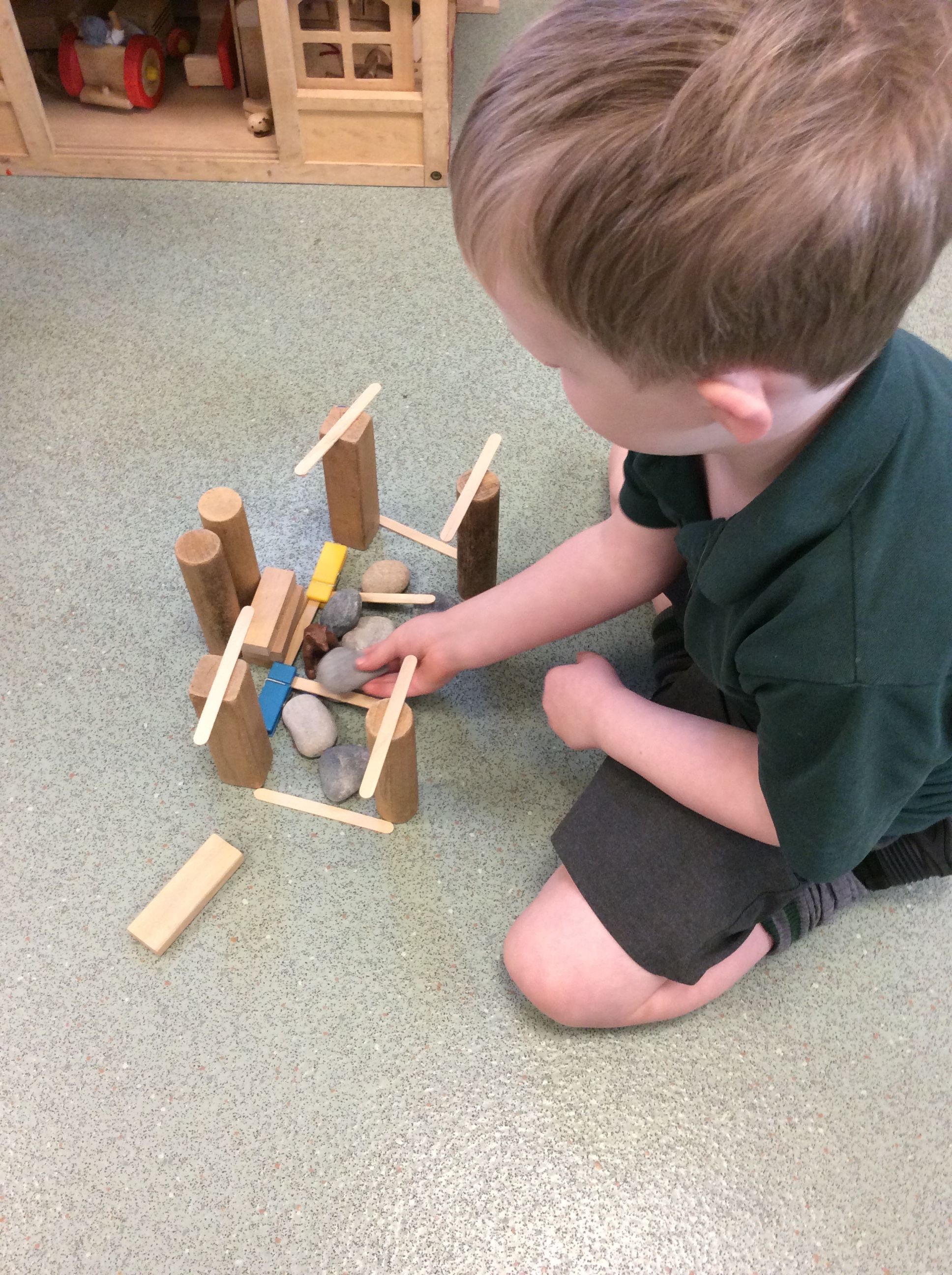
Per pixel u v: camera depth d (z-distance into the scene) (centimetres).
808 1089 80
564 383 53
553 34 40
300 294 132
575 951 77
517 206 41
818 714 56
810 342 42
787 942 83
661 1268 72
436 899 87
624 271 40
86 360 124
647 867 76
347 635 99
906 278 42
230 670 79
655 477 71
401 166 144
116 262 135
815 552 53
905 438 52
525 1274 72
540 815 93
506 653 90
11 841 89
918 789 62
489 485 92
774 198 37
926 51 38
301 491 113
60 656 100
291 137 141
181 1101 78
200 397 121
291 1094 78
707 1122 78
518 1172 76
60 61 145
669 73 37
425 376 124
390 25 129
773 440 52
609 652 103
